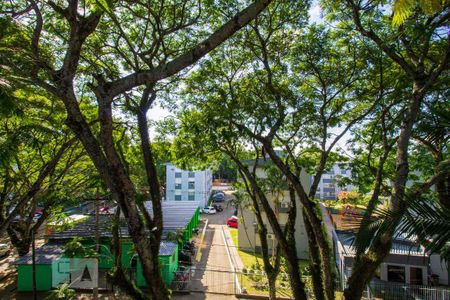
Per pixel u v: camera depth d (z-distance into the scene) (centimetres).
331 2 952
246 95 1092
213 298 1617
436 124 577
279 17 1034
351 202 1781
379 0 796
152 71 500
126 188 570
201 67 1147
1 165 757
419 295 1478
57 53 955
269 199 2439
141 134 765
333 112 1204
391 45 842
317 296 1002
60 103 1114
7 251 2312
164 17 993
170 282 1717
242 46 1118
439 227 419
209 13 995
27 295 1642
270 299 1203
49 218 1948
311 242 1066
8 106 499
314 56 1077
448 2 551
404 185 657
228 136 981
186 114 1266
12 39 716
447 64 738
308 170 1481
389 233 512
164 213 2650
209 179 5359
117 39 988
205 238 2892
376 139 1200
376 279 1680
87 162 1608
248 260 2273
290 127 1301
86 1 461
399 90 979
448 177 544
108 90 543
